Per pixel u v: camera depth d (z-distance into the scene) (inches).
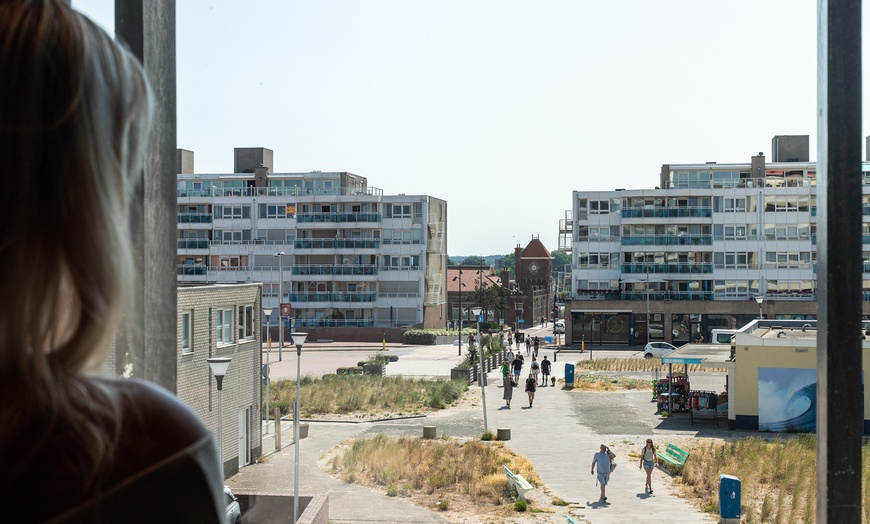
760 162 3203.7
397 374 2242.9
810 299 3046.3
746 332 1498.5
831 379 65.8
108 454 24.8
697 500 892.6
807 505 832.3
